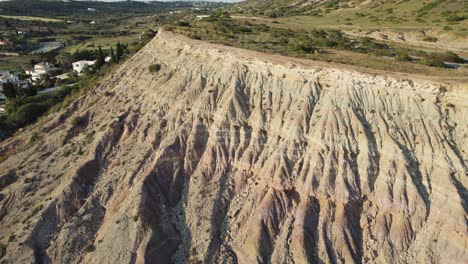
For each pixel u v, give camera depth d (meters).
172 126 50.47
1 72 134.50
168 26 83.31
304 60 49.94
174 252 40.62
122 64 79.06
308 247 38.41
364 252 37.84
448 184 36.75
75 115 63.47
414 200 37.56
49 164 53.03
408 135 40.38
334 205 40.09
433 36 82.00
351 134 41.72
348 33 90.94
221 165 46.00
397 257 36.66
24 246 41.28
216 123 47.69
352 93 43.62
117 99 61.31
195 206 43.50
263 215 40.75
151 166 46.34
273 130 45.28
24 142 64.00
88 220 43.84
